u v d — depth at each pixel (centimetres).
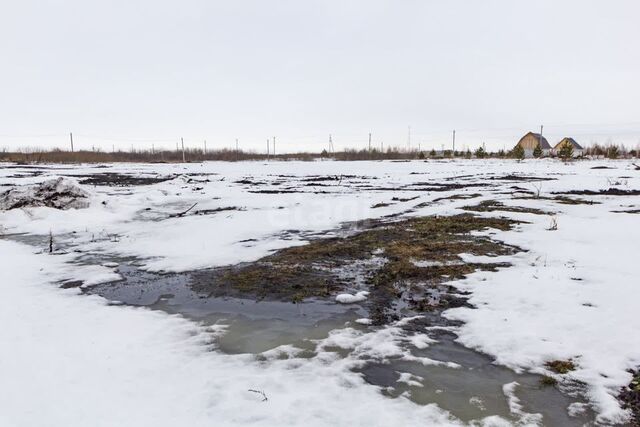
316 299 641
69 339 503
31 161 5741
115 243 1060
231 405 366
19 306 615
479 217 1235
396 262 812
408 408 365
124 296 672
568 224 1076
